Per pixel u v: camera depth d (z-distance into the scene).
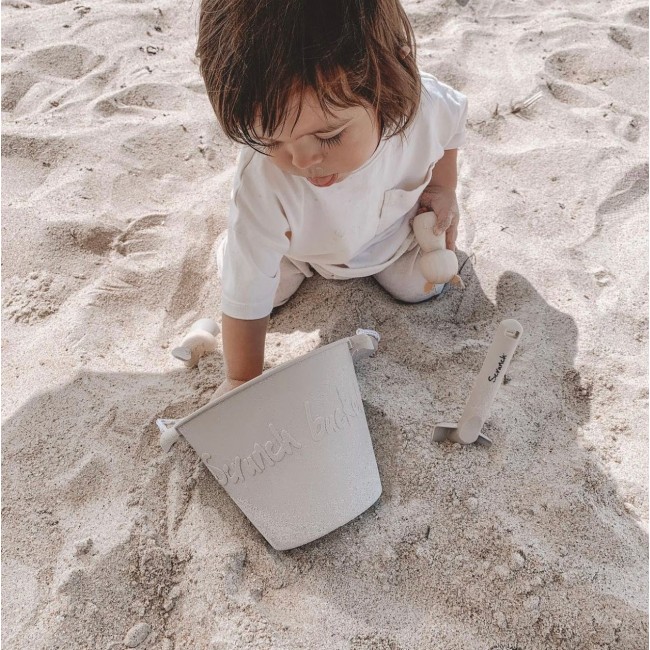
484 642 1.21
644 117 2.42
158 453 1.49
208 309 1.89
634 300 1.80
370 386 1.58
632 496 1.42
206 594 1.28
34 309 1.85
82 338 1.77
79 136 2.37
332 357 1.28
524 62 2.66
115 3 3.10
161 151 2.35
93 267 1.97
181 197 2.19
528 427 1.51
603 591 1.25
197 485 1.43
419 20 2.94
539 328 1.73
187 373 1.69
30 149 2.33
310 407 1.26
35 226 2.04
